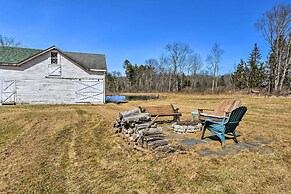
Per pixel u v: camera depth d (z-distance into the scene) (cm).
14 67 1445
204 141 545
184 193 298
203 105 1578
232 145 509
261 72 3919
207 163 395
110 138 595
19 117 925
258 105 1455
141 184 326
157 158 421
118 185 326
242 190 302
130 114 642
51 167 400
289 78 3106
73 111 1144
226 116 597
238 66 4475
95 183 336
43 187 327
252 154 441
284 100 1778
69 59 1563
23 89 1470
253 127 733
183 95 2916
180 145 493
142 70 5653
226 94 2845
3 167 403
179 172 360
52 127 752
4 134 654
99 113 1098
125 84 5547
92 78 1633
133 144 521
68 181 345
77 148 511
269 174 349
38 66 1495
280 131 667
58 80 1544
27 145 539
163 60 5384
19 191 317
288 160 409
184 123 688
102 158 440
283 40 2894
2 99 1430
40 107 1300
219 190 303
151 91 4744
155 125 572
